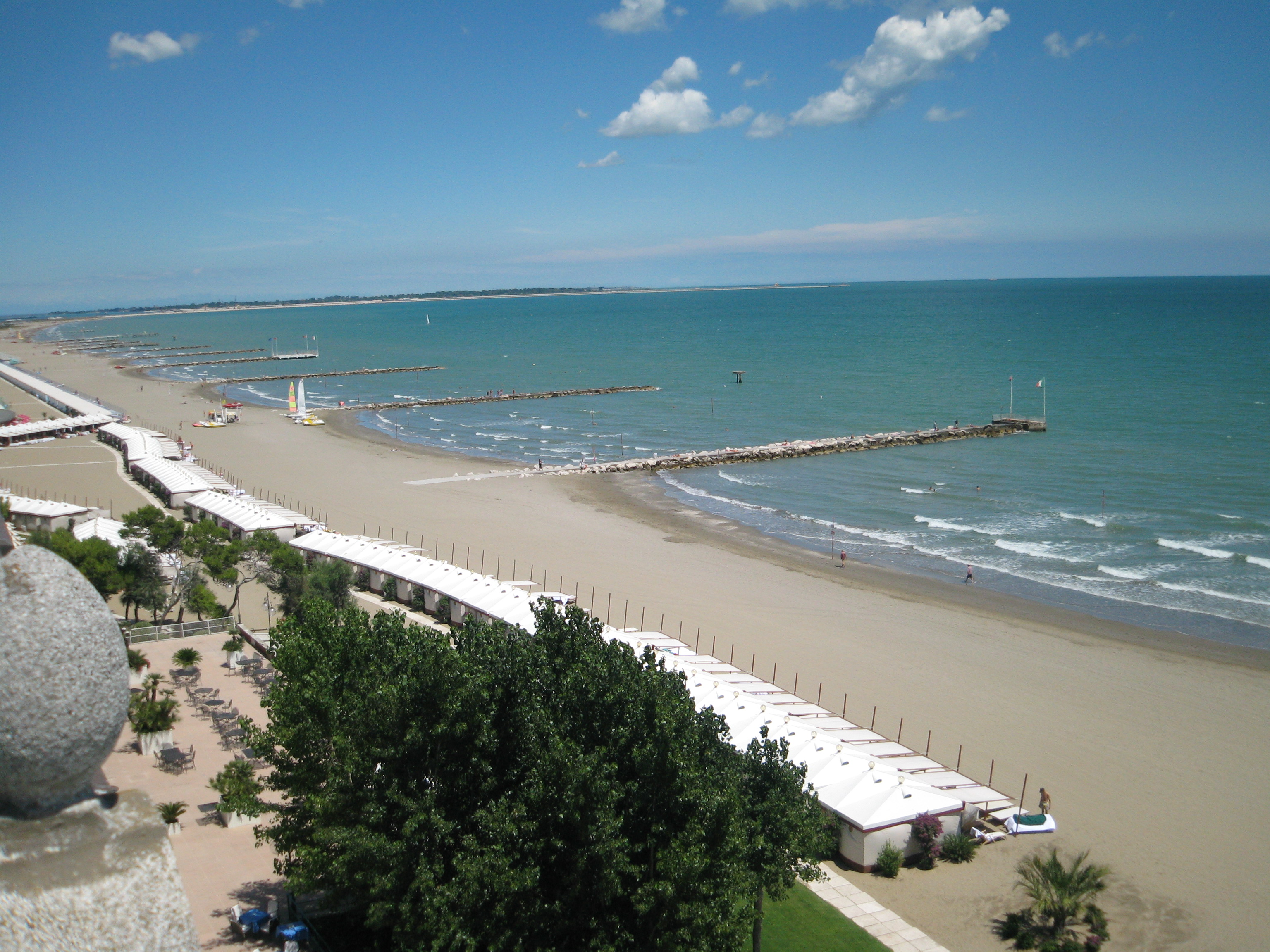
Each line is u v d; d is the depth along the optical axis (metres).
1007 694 58.59
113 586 57.84
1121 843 41.94
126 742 41.81
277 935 28.20
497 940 23.03
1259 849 41.59
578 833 23.66
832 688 59.34
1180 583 80.94
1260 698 57.94
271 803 37.09
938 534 98.88
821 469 133.12
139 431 143.88
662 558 89.56
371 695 24.97
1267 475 117.56
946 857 40.06
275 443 155.25
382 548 77.00
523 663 27.48
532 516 105.88
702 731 27.39
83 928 7.54
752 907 26.22
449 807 25.33
